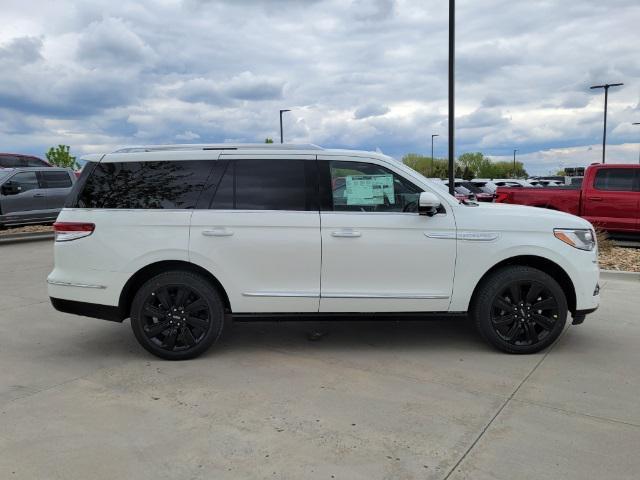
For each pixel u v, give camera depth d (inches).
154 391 169.5
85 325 247.6
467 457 129.2
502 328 200.8
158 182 199.2
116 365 193.5
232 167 199.6
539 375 181.3
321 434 140.7
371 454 130.7
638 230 444.5
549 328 199.5
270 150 201.9
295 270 195.5
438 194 199.8
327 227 194.5
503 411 153.9
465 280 197.6
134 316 195.8
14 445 135.2
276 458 129.0
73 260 197.5
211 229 193.9
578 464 126.1
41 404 159.9
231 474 122.4
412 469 124.2
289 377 180.5
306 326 241.9
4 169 582.9
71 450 132.8
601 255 412.2
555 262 198.2
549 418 149.5
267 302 196.4
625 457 129.1
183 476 121.6
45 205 597.3
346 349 209.5
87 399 163.6
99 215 196.5
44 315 265.0
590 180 459.8
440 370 186.4
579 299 200.5
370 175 199.9
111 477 121.3
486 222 197.5
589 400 161.3
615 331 231.9
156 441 137.3
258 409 155.9
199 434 141.1
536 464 126.1
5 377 182.2
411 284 197.5
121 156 200.8
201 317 197.8
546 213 205.9
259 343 217.5
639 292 309.1
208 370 187.8
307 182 198.4
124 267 194.9
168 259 194.7
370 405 158.2
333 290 196.2
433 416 150.9
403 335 227.5
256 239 194.1
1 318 259.1
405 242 195.5
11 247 525.0
